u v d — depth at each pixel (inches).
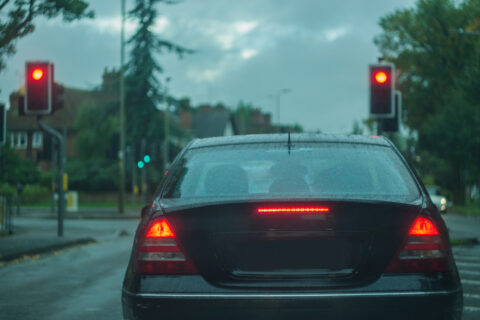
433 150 2233.0
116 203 2598.4
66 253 700.0
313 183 213.6
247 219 193.5
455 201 2394.2
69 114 3484.3
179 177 222.7
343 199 194.7
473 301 398.3
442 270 193.3
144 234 200.2
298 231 192.9
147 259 196.4
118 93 2359.7
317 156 226.2
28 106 801.6
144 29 2285.9
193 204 198.7
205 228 194.9
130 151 1792.6
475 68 1341.0
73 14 622.8
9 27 617.0
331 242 193.3
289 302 187.0
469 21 1736.0
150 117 2299.5
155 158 1863.9
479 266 578.2
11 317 350.0
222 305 188.5
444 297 189.3
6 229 985.5
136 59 2294.5
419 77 2096.5
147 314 191.9
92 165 2696.9
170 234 196.7
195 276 193.3
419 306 188.2
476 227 1246.9
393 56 1985.7
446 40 1770.4
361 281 191.0
